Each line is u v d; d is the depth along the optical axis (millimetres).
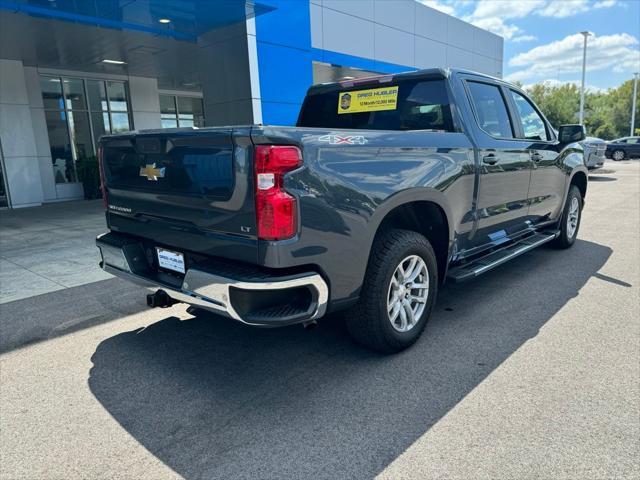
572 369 3191
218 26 10578
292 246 2596
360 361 3393
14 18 9305
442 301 4527
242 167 2578
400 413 2754
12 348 3783
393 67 16344
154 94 17062
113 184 3646
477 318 4098
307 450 2461
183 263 3197
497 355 3420
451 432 2562
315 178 2670
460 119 3969
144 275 3404
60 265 6383
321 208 2703
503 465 2299
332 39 13859
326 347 3635
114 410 2887
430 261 3551
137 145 3266
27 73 14164
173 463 2400
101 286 5359
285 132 2578
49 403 2984
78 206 13391
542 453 2375
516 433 2535
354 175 2883
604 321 3982
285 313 2662
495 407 2777
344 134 2881
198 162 2816
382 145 3082
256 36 10562
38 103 14453
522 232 5082
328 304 2855
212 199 2764
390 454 2410
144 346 3754
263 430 2639
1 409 2932
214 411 2840
